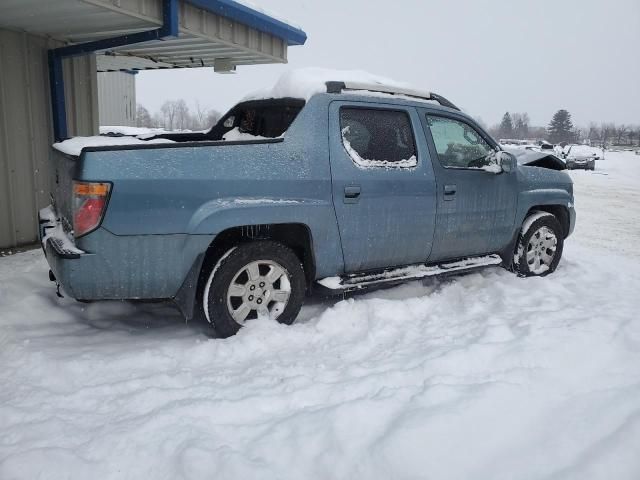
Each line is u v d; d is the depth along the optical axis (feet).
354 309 14.01
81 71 24.75
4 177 20.61
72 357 11.13
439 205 15.15
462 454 7.55
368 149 14.12
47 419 8.92
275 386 10.09
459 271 16.12
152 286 11.57
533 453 7.58
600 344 10.91
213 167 11.70
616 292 16.47
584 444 7.74
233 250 12.20
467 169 15.88
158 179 11.17
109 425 8.77
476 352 10.71
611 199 49.47
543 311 13.55
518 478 7.11
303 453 7.90
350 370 10.62
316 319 13.73
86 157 10.80
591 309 13.71
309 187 12.80
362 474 7.37
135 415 9.11
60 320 13.52
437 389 9.16
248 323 12.63
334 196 13.17
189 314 11.97
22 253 20.11
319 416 8.66
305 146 12.90
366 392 9.62
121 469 7.69
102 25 19.70
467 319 13.67
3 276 16.25
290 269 12.96
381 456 7.56
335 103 13.61
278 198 12.40
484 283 17.39
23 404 9.41
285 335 12.51
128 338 12.69
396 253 14.64
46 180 22.67
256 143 12.28
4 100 20.33
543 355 10.53
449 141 15.99
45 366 10.69
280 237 13.53
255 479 7.36
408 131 14.90
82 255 10.91
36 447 8.12
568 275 18.93
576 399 8.97
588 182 71.31
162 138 17.88
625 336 11.35
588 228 32.37
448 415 8.29
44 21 19.10
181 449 7.97
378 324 13.30
